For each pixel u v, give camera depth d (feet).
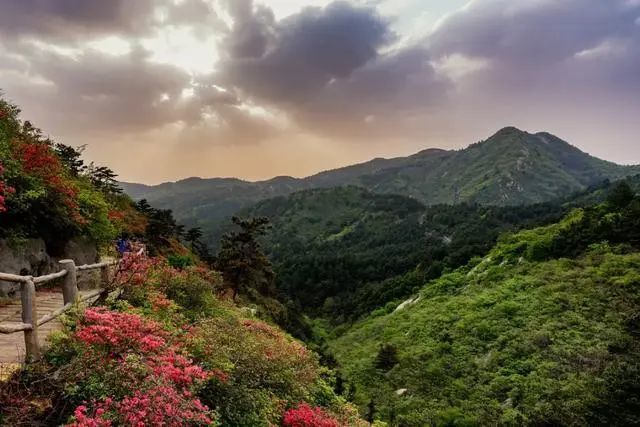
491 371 101.30
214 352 22.67
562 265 136.36
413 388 108.88
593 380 79.56
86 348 16.81
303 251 557.74
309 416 25.49
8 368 15.11
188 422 14.61
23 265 32.58
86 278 39.09
